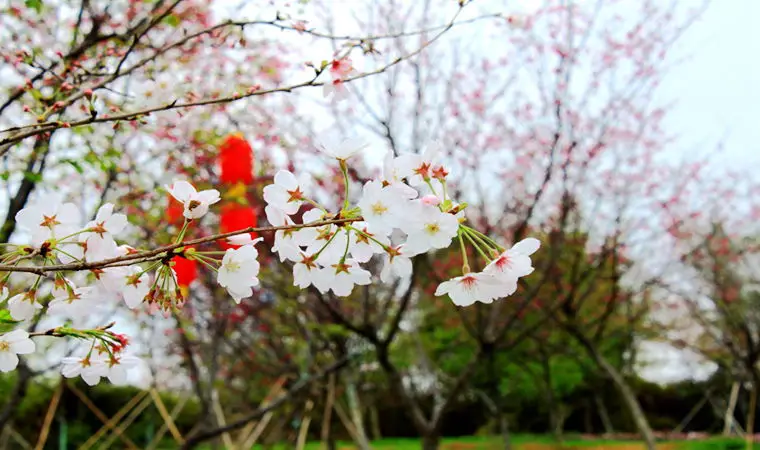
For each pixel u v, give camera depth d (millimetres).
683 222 9125
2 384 7965
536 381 11445
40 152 3289
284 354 8984
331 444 10109
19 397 5773
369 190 1222
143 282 1385
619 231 7750
